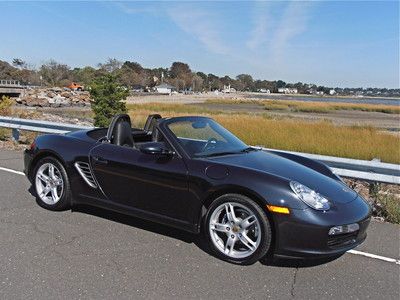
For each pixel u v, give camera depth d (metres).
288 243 3.55
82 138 5.03
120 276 3.48
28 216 4.89
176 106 50.53
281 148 14.75
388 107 82.12
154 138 4.63
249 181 3.70
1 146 10.46
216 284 3.42
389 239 4.73
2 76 117.25
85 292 3.20
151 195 4.26
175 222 4.15
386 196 6.04
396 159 12.62
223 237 3.96
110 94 18.02
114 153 4.55
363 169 6.20
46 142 5.11
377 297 3.33
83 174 4.79
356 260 4.05
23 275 3.43
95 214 5.04
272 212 3.57
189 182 3.98
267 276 3.60
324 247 3.52
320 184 3.90
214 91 193.75
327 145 14.40
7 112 17.22
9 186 6.29
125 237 4.35
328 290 3.41
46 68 116.38
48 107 44.16
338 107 75.50
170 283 3.40
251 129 18.00
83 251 3.96
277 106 69.50
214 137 4.68
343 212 3.63
